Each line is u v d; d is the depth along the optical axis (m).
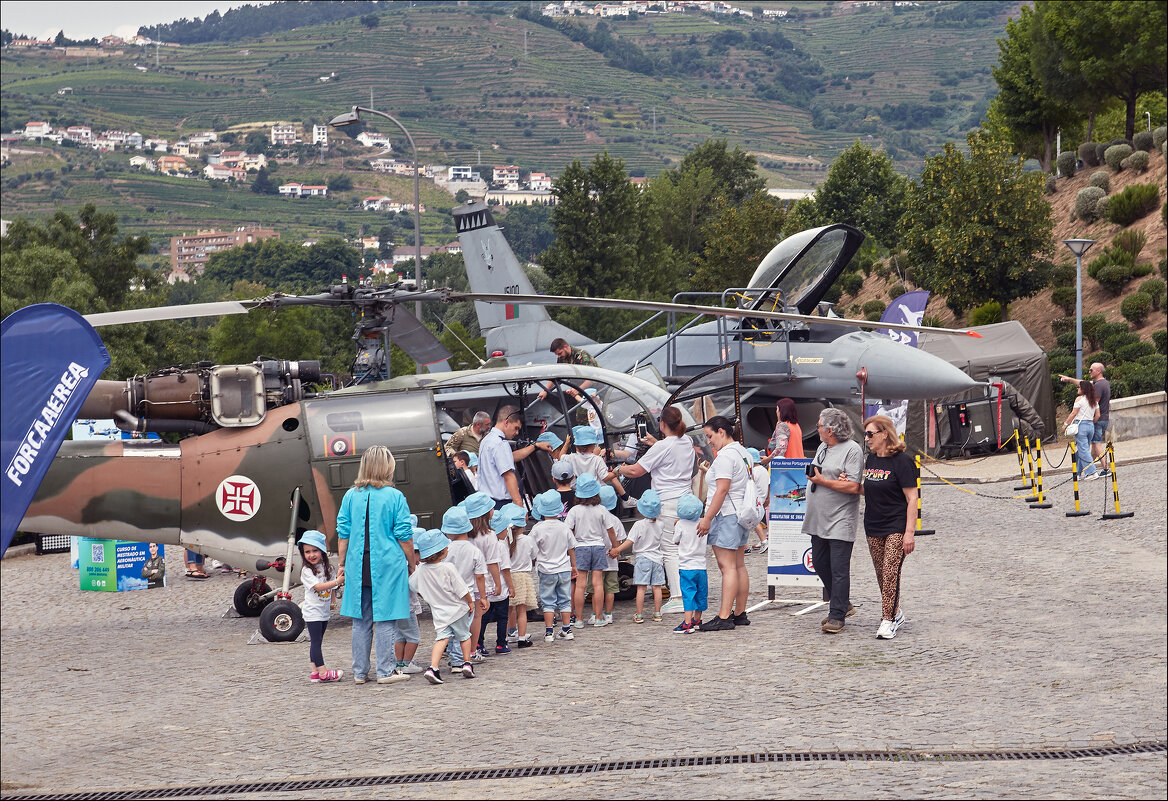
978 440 22.64
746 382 17.12
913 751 5.81
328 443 10.59
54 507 10.68
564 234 54.03
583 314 52.78
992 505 16.00
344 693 8.02
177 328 28.64
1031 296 33.59
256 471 10.66
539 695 7.55
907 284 42.00
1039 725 6.09
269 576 13.80
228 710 7.67
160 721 7.43
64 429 6.86
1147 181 35.34
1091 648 7.67
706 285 51.62
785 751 5.95
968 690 6.93
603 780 5.64
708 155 78.19
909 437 23.23
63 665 9.38
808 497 9.19
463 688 7.93
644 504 9.88
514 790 5.55
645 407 11.58
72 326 6.90
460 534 8.57
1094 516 13.76
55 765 6.46
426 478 10.62
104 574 13.44
